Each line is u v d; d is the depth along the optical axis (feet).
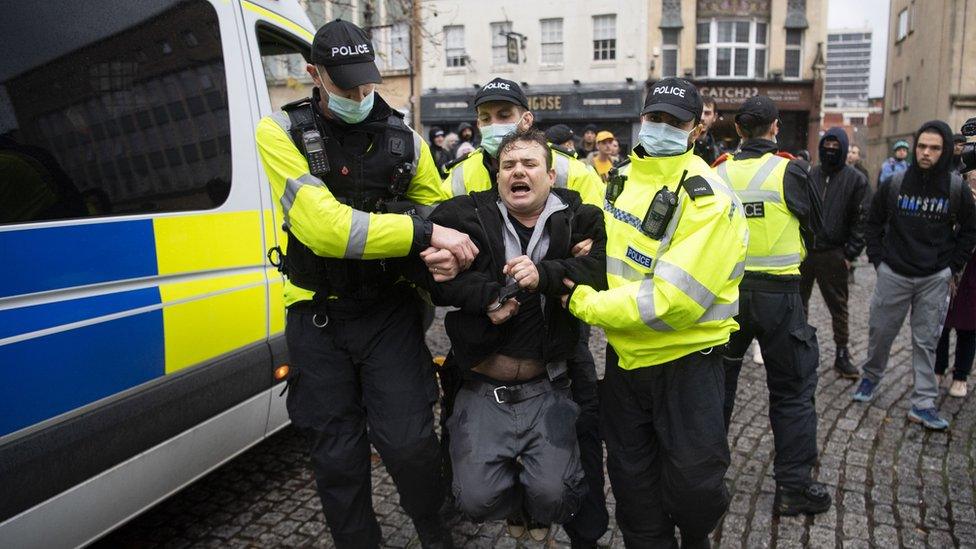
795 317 9.50
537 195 6.82
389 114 7.30
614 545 8.89
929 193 12.11
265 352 9.23
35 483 6.19
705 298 6.28
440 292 6.87
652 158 6.64
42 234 6.35
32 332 6.21
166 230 7.70
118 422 6.98
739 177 9.76
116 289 7.09
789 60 65.31
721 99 64.34
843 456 11.48
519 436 7.04
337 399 7.31
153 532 9.45
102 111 7.14
